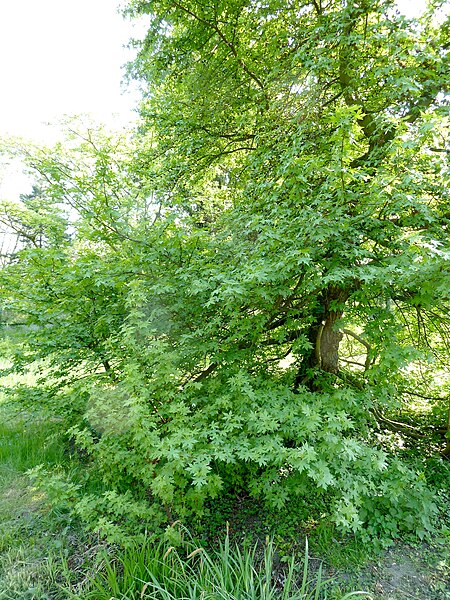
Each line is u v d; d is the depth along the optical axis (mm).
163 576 2195
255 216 3084
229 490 3502
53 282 3504
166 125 5996
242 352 3246
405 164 2930
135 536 2418
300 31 4297
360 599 2166
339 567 2631
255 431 2576
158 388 2682
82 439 2525
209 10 5473
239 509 3307
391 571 2592
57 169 3777
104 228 3428
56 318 3754
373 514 3018
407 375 4793
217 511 3227
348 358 4984
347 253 2896
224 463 3043
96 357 3672
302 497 3260
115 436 2596
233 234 3750
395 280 2736
